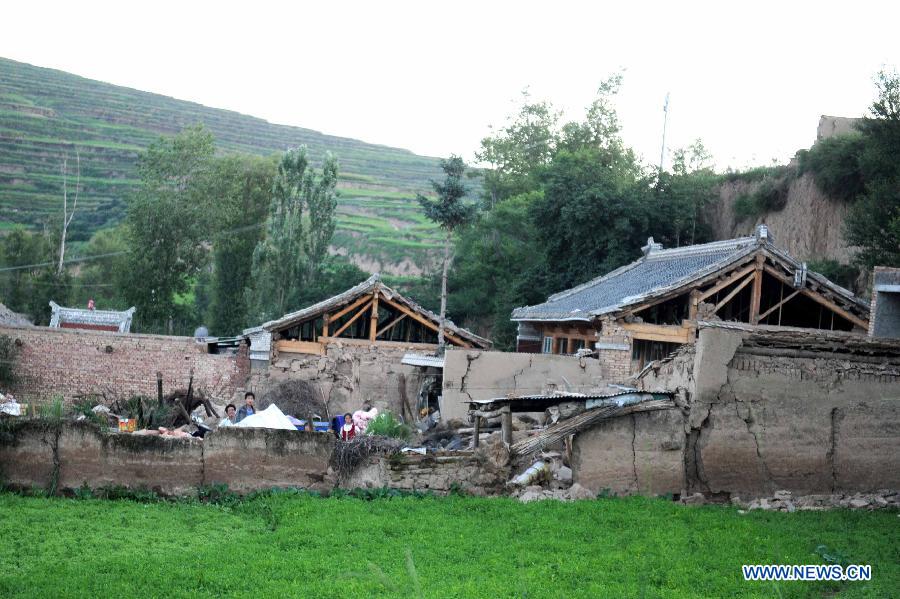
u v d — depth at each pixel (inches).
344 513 698.2
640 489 780.6
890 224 1264.8
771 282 1226.0
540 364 1130.7
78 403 1211.2
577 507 723.4
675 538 630.5
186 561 580.7
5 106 5629.9
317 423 1133.7
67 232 4060.0
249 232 2957.7
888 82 1382.9
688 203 1846.7
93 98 6392.7
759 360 786.8
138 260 2696.9
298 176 2466.8
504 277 2156.7
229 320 2743.6
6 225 4175.7
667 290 1150.3
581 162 2050.9
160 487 756.6
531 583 536.7
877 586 535.8
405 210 5017.2
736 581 544.1
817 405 786.8
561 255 1892.2
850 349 791.7
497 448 797.9
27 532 629.3
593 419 783.7
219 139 6358.3
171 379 1429.6
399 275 3799.2
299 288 2375.7
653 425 783.1
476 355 1111.6
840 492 780.0
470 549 612.4
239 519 694.5
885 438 785.6
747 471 777.6
